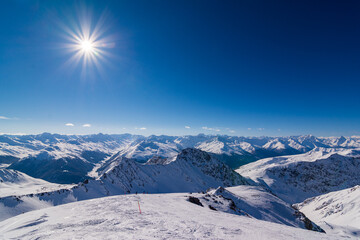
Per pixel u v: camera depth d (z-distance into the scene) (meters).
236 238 19.56
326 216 188.75
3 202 91.06
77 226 20.17
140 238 16.25
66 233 17.50
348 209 172.12
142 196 52.47
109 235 16.80
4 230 21.81
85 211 29.25
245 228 24.47
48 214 27.95
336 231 103.69
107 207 31.91
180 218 26.47
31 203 99.62
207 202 65.31
